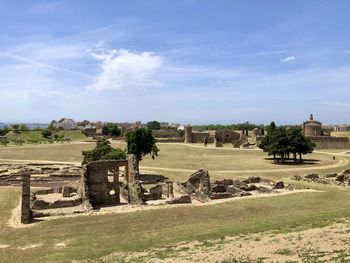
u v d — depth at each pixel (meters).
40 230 43.34
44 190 69.31
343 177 80.88
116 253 33.06
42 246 36.94
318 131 190.38
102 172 60.38
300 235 33.69
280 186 71.38
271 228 38.81
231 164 113.31
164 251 32.38
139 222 45.62
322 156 136.25
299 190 67.56
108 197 60.53
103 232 41.69
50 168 103.44
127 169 63.03
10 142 191.62
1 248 36.75
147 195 63.25
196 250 31.78
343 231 33.47
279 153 117.19
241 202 56.50
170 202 57.53
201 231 39.72
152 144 90.50
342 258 25.12
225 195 61.56
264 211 50.50
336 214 44.44
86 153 86.69
